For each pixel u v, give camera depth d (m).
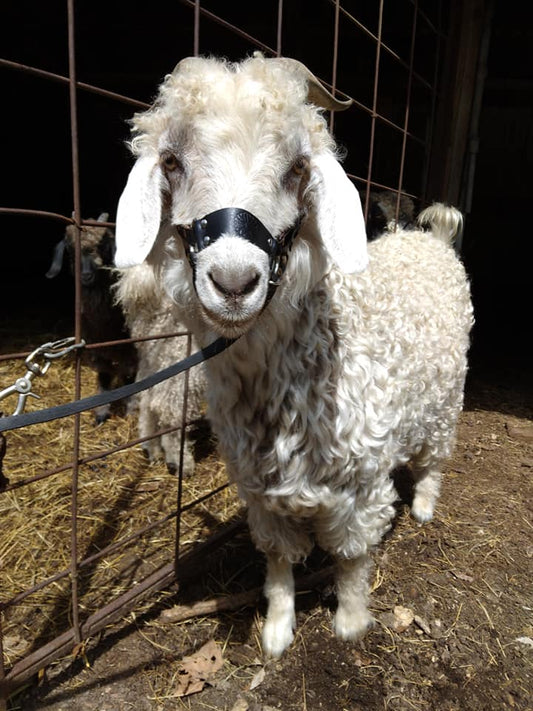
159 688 0.80
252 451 0.75
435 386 1.00
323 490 0.75
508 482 1.41
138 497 1.28
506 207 4.07
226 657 0.86
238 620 0.93
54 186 4.07
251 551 1.11
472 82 1.81
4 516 1.17
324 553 1.11
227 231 0.52
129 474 1.38
